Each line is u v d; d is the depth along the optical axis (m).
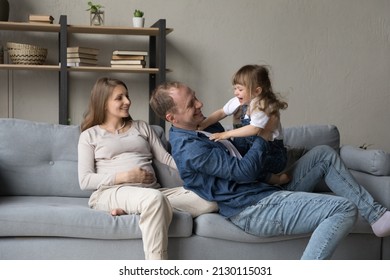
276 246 3.75
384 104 7.41
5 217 3.55
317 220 3.46
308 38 7.20
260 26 7.08
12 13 6.55
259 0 7.06
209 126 4.04
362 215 3.76
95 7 6.38
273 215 3.55
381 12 7.34
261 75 3.94
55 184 4.24
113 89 4.14
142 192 3.59
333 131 4.75
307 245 3.51
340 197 3.48
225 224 3.64
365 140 7.39
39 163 4.26
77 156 4.31
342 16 7.26
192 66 6.98
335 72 7.28
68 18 6.66
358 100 7.35
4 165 4.20
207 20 6.97
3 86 6.59
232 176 3.57
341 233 3.40
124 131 4.23
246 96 3.93
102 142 4.09
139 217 3.62
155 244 3.46
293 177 3.91
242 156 3.89
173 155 3.72
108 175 3.92
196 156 3.56
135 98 6.89
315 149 3.90
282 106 3.87
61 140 4.32
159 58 6.31
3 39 6.54
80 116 6.78
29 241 3.61
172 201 3.74
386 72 7.38
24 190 4.22
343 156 4.71
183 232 3.62
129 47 6.85
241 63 7.07
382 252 3.96
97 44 6.79
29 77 6.64
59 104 6.39
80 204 3.98
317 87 7.25
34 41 6.61
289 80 7.18
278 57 7.14
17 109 6.64
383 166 4.20
